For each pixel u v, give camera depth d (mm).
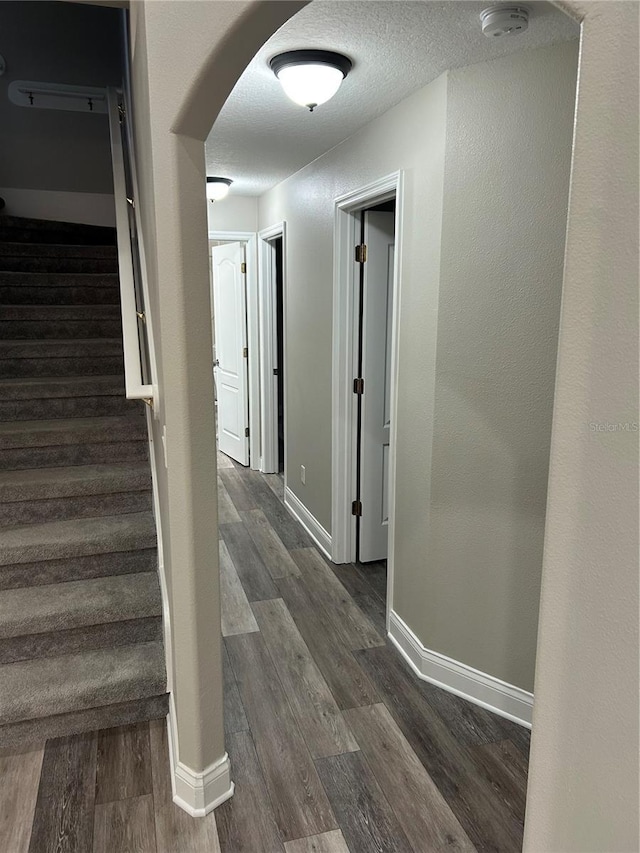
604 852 771
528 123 1911
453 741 2205
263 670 2621
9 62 4336
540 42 1830
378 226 3229
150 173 1788
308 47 1898
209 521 1752
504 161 1981
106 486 2684
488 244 2064
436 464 2342
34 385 2971
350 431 3467
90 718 2197
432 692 2473
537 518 2123
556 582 808
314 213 3588
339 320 3322
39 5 4281
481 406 2184
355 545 3662
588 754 787
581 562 763
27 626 2244
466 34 1783
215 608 1814
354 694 2461
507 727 2277
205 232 1593
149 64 1490
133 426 2902
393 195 2684
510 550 2209
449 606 2422
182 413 1646
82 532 2531
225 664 2660
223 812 1898
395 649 2775
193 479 1694
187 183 1522
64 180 4766
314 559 3727
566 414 758
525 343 2039
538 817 895
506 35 1737
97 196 4871
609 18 642
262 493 4957
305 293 3883
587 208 698
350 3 1604
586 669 775
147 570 2605
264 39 1164
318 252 3572
